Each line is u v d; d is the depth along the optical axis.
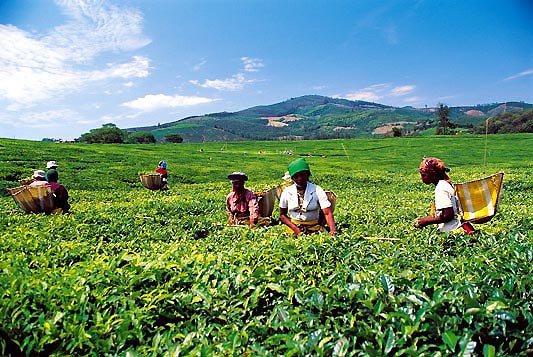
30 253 6.82
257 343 3.60
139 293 4.55
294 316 3.87
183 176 34.09
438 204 7.05
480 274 4.58
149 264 5.09
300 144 85.00
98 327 4.02
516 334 3.53
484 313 3.59
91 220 10.40
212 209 13.02
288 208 8.12
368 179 29.58
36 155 36.66
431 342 3.56
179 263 5.27
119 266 6.00
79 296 4.38
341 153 67.88
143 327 4.23
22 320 4.05
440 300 3.75
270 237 7.61
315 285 4.82
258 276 4.84
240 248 6.64
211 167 41.12
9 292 4.28
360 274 4.61
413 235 7.30
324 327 3.76
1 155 34.12
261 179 35.50
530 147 69.25
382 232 7.93
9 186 24.77
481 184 7.11
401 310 3.80
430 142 81.94
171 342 3.85
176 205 12.88
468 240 6.44
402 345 3.46
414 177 29.77
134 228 9.45
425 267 5.04
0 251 6.91
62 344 3.87
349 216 10.41
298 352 3.42
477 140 81.88
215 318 4.39
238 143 87.38
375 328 3.67
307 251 5.93
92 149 49.16
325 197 7.82
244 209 9.94
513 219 9.33
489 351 3.14
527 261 5.06
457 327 3.57
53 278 4.81
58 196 12.19
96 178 29.33
